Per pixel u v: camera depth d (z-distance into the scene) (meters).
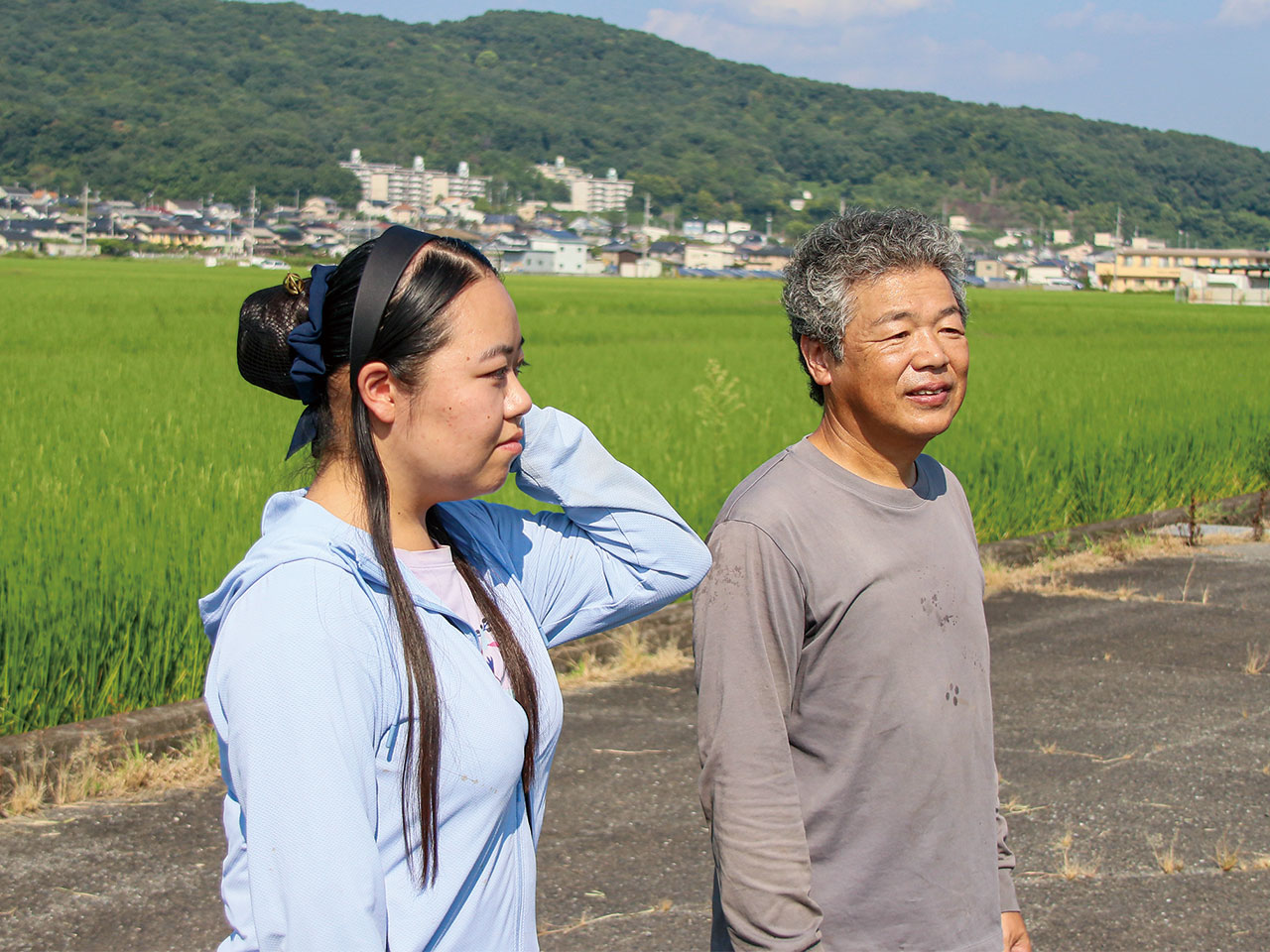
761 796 1.77
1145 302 64.88
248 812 1.21
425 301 1.32
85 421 9.06
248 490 6.42
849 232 1.93
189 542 5.49
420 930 1.28
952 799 1.84
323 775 1.20
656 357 19.66
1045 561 7.82
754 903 1.74
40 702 4.43
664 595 1.71
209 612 1.36
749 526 1.84
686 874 3.44
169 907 3.15
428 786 1.28
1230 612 6.61
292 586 1.25
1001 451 9.34
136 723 4.32
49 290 38.03
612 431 9.34
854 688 1.82
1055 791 4.13
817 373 2.00
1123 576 7.49
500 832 1.41
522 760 1.40
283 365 1.44
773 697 1.80
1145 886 3.46
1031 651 5.84
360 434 1.35
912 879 1.82
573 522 1.72
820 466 1.91
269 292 1.47
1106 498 9.38
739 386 13.84
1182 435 10.86
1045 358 19.50
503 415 1.38
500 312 1.38
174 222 162.50
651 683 5.22
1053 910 3.32
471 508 1.61
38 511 5.85
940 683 1.85
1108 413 11.52
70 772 4.02
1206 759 4.44
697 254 170.62
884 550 1.85
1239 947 3.13
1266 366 17.83
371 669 1.27
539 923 3.15
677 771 4.21
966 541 1.99
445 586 1.43
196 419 9.37
